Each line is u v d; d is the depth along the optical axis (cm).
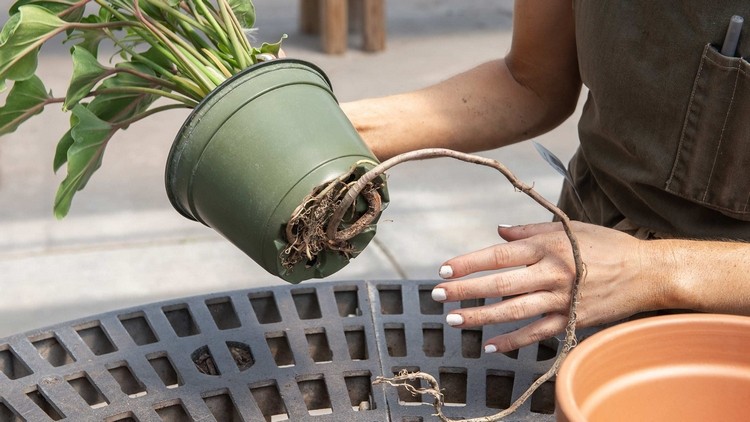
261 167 72
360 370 86
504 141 115
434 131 109
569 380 56
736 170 88
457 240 259
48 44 468
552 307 81
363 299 99
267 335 92
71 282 236
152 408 80
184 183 77
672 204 96
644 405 62
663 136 92
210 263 248
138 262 248
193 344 90
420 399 86
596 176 106
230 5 94
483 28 515
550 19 107
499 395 87
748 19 84
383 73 421
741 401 62
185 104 85
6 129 87
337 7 443
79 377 85
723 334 62
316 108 75
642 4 90
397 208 281
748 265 82
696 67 88
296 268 75
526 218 273
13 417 81
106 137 84
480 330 94
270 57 83
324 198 71
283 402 81
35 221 272
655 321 62
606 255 82
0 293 230
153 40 86
